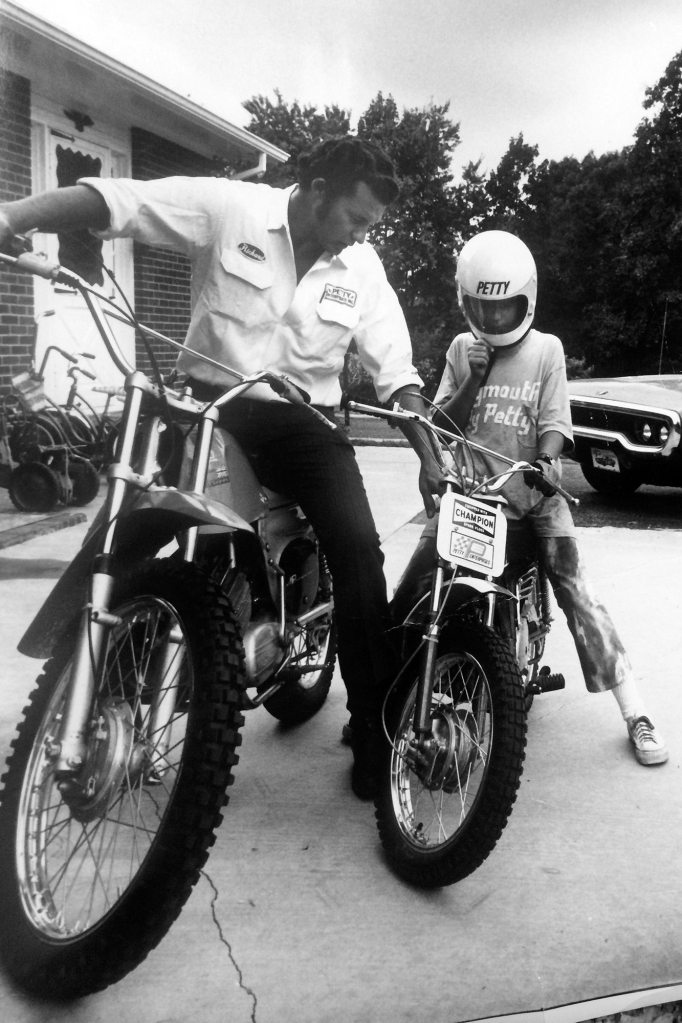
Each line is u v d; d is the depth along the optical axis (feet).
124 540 6.38
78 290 5.85
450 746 7.00
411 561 8.31
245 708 7.55
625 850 7.59
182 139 28.22
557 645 12.60
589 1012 5.70
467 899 6.84
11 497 18.81
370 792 8.18
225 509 5.99
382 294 8.52
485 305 8.43
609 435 21.04
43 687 6.33
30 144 21.54
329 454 7.52
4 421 19.02
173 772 7.61
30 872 5.92
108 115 25.00
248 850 7.34
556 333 23.21
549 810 8.21
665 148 19.83
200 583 5.95
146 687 6.51
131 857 6.71
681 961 6.24
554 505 9.08
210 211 7.34
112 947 5.10
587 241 21.12
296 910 6.59
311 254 7.72
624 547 18.43
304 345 7.84
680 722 10.15
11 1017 5.35
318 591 8.73
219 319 7.60
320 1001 5.67
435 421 9.10
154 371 6.26
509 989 5.87
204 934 6.27
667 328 22.13
